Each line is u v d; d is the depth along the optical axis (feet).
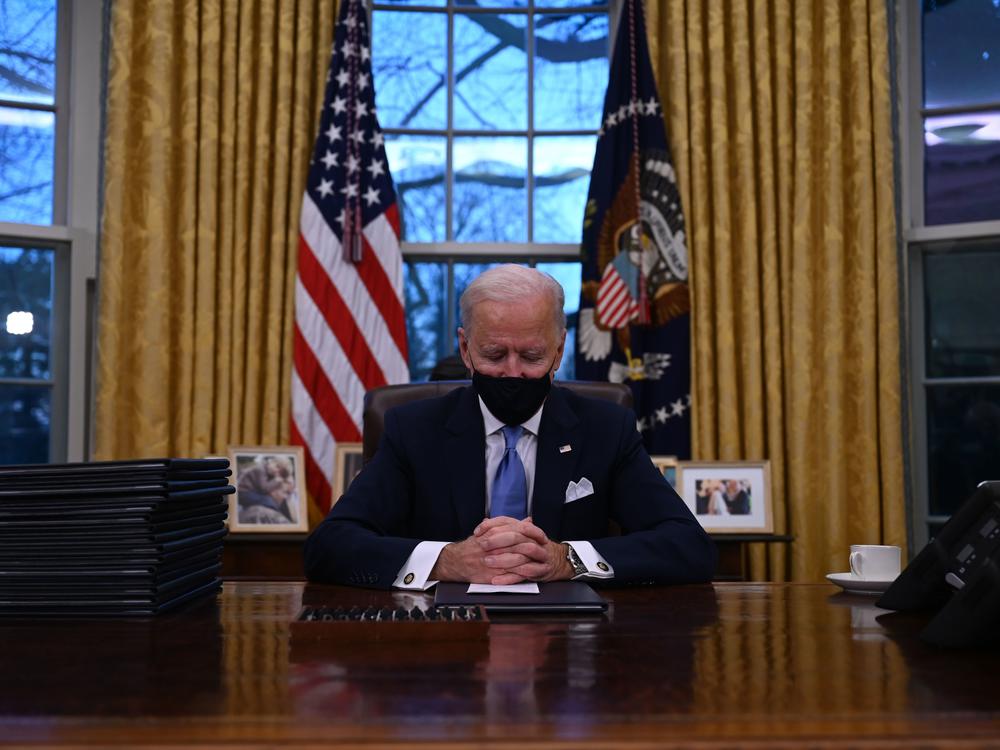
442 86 14.48
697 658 3.04
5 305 12.92
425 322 14.24
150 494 4.04
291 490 11.68
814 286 12.97
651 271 13.15
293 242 12.89
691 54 13.21
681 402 12.92
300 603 4.50
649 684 2.63
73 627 3.74
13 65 13.28
